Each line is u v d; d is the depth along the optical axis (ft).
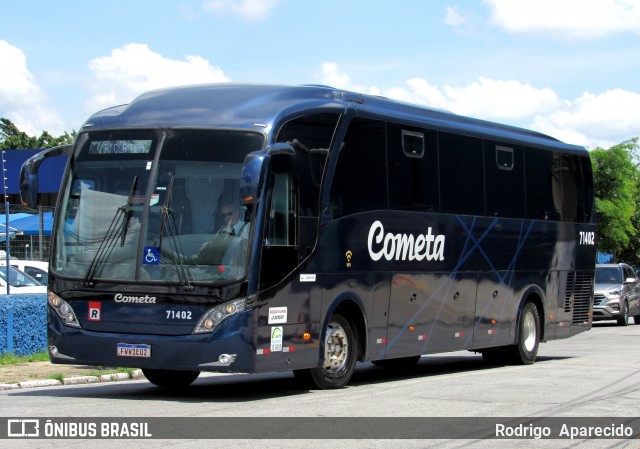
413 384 47.03
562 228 65.72
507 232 58.95
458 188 54.03
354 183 44.96
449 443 29.68
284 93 42.75
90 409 36.73
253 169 37.06
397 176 48.44
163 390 45.27
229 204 38.96
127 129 41.09
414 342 49.90
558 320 65.46
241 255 38.50
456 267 53.67
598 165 162.40
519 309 60.39
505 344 59.00
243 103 41.11
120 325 39.29
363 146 45.80
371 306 46.21
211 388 46.11
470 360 67.21
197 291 38.32
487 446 29.35
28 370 53.11
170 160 39.96
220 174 39.32
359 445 28.99
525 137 62.23
